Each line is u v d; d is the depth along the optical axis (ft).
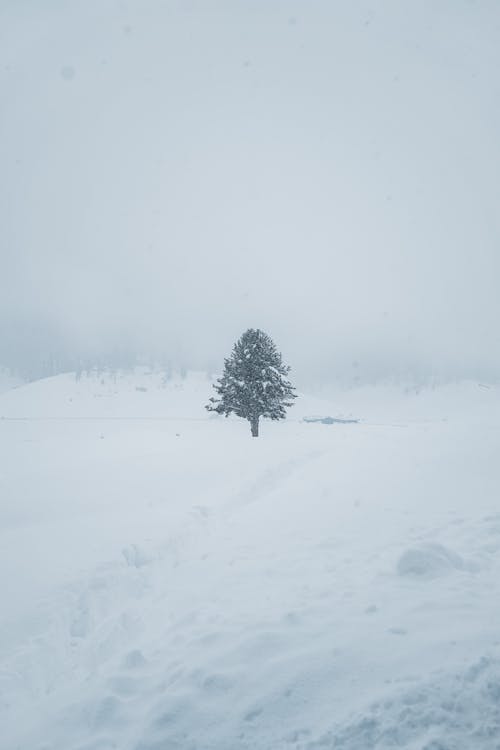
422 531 27.89
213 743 10.64
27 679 16.63
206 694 12.50
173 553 29.94
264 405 117.19
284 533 31.22
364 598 18.29
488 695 10.82
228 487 49.06
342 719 10.75
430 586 18.85
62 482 50.80
